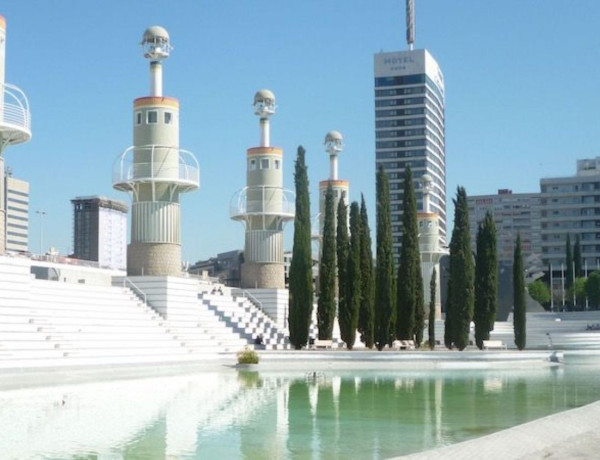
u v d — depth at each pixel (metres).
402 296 56.97
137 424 23.50
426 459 17.73
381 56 194.25
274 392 33.00
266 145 72.00
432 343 60.12
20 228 175.50
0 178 43.62
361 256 56.56
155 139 55.53
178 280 54.38
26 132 42.88
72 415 25.16
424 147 190.38
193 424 23.69
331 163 87.31
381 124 192.88
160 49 56.00
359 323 56.16
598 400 30.66
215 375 41.62
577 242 132.88
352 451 19.70
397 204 189.88
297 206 56.44
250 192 71.50
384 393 33.03
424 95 191.25
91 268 69.00
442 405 28.95
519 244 57.84
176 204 56.72
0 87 42.00
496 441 19.91
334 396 31.69
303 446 20.30
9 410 26.20
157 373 40.56
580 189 164.25
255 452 19.45
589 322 82.31
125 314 49.03
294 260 56.22
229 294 67.75
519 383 38.16
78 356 39.78
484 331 56.00
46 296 43.69
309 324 56.03
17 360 35.81
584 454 19.00
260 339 57.69
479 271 56.19
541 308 105.56
